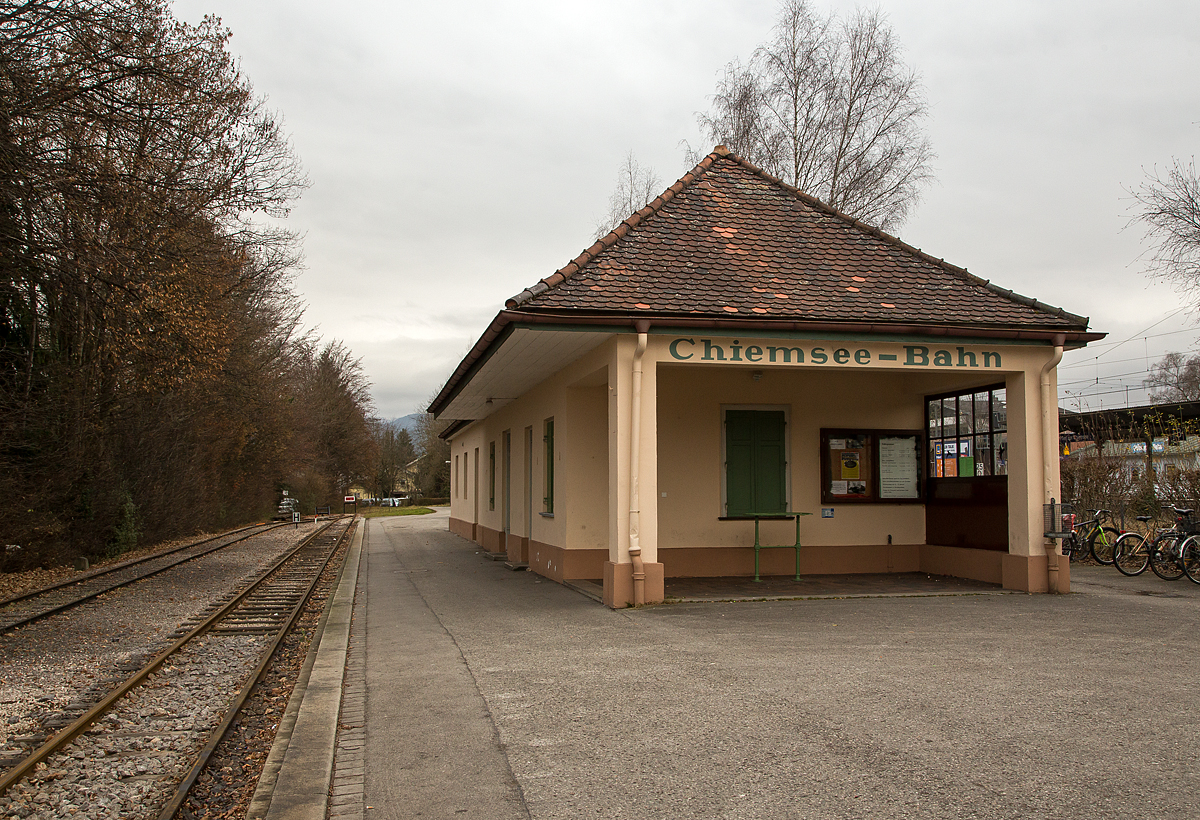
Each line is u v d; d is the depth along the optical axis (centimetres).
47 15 1288
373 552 2125
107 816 439
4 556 1683
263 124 1808
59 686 724
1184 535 1218
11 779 475
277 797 427
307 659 776
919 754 473
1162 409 1939
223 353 1889
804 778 442
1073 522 1523
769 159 2428
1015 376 1105
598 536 1267
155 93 1466
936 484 1295
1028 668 667
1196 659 698
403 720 561
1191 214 2016
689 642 785
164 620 1091
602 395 1276
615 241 1091
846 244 1191
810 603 1002
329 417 5919
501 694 620
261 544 2608
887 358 1046
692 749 490
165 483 2536
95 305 1508
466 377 1421
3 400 1620
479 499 2380
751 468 1283
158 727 597
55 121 1350
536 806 416
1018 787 425
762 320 980
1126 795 413
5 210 1331
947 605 981
